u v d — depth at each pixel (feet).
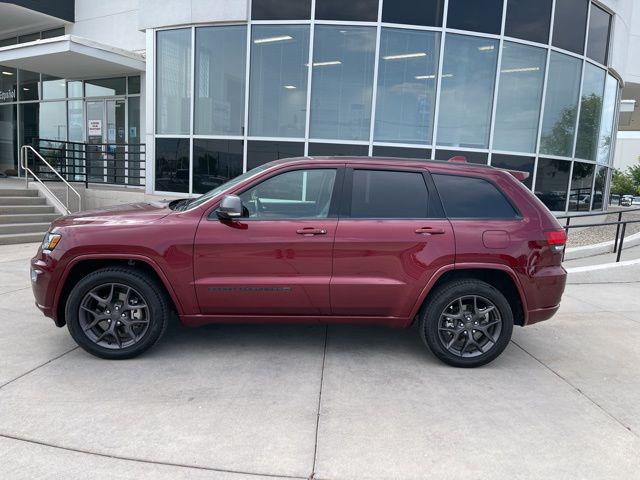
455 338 13.52
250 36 33.09
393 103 32.86
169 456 9.15
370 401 11.53
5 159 56.08
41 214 34.65
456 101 33.32
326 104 32.89
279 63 33.12
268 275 13.21
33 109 52.80
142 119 45.62
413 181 13.89
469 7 32.73
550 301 13.69
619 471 9.09
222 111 34.42
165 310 13.50
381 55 32.40
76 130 50.19
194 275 13.14
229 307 13.38
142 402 11.13
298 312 13.55
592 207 42.86
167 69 35.81
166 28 35.32
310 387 12.17
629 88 57.31
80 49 38.01
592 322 18.15
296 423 10.44
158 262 12.95
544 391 12.37
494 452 9.58
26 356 13.52
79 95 49.37
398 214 13.56
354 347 15.03
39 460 8.93
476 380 12.91
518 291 13.51
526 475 8.89
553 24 34.88
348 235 13.19
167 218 13.34
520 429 10.47
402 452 9.50
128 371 12.76
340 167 13.87
